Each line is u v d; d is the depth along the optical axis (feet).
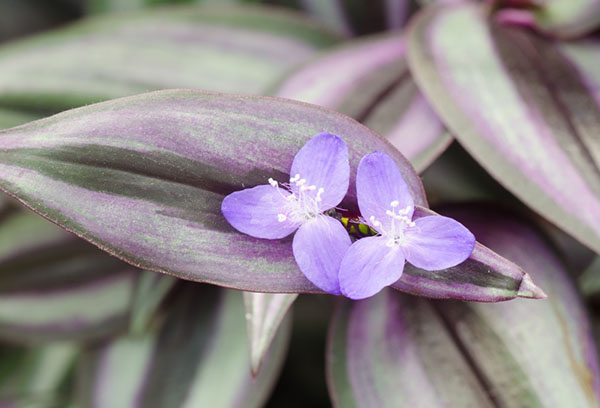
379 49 0.81
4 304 0.83
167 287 0.80
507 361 0.70
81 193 0.57
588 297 0.82
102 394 0.82
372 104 0.76
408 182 0.59
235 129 0.59
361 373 0.72
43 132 0.57
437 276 0.56
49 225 0.84
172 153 0.58
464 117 0.72
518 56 0.77
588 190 0.70
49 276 0.84
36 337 0.84
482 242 0.74
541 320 0.71
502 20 0.82
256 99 0.59
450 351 0.71
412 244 0.56
